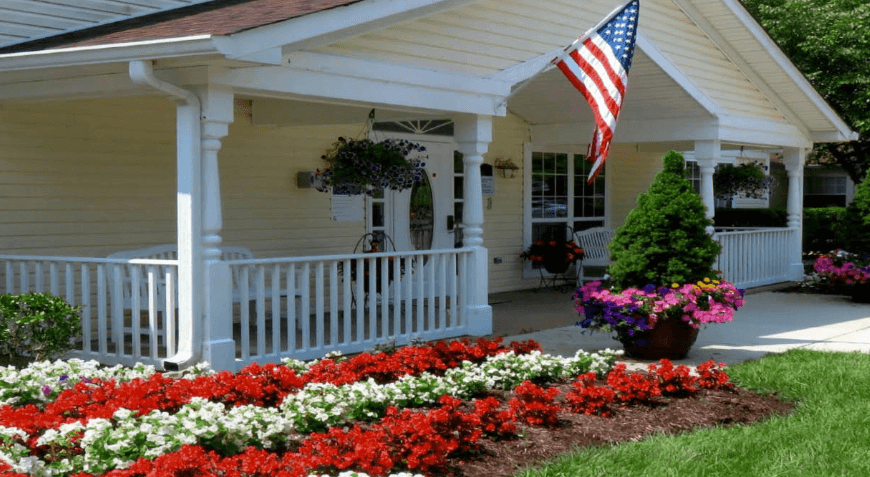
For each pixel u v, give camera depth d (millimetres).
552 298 13391
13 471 3977
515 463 5152
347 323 8375
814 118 15008
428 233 13055
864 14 20672
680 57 12203
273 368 6016
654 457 5367
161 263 7406
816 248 21734
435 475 4844
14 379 5645
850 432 6020
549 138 14391
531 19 9984
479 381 6426
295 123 10438
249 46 6555
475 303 9570
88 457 4348
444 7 8688
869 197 13906
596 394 6203
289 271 7957
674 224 8531
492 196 14000
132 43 6598
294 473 4207
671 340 8500
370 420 5621
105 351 7883
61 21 9383
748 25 12547
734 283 14234
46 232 8961
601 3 10875
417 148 10500
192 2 10469
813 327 10875
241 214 10625
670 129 13266
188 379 5984
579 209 15695
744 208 21797
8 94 8109
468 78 9195
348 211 11875
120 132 9547
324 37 7438
